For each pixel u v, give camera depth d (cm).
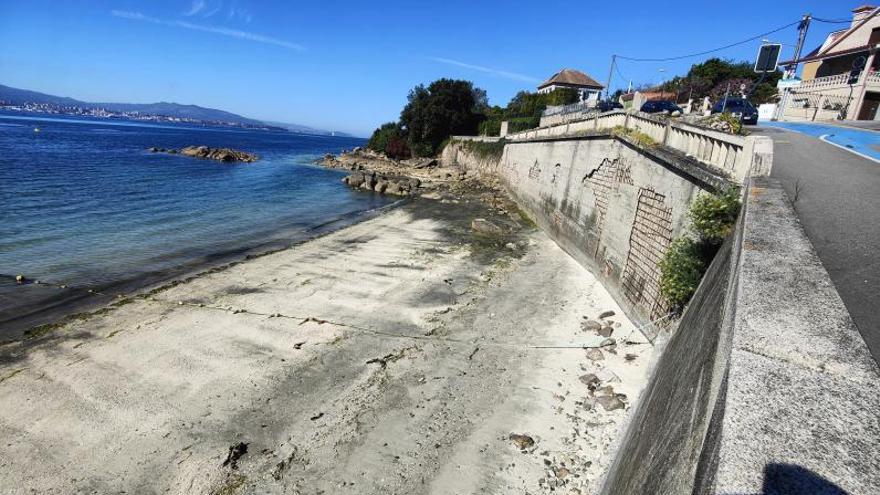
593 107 3297
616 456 788
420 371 1184
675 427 396
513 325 1459
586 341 1352
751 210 683
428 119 6744
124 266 1934
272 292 1683
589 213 2162
